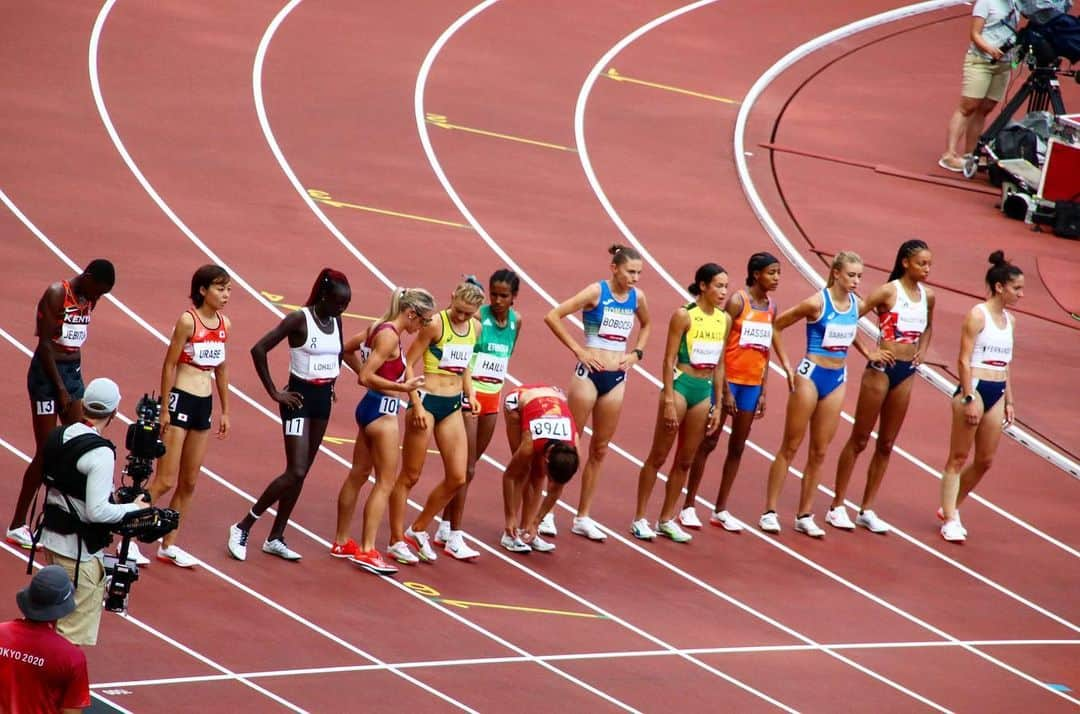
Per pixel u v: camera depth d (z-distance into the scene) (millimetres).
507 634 43156
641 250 76875
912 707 43344
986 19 93750
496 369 47531
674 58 106562
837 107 103875
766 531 54344
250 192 75688
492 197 80438
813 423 53781
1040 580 54500
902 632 48688
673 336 50281
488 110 92062
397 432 45469
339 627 41531
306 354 43906
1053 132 88250
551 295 70250
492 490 53875
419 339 45406
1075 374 71562
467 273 71000
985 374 55562
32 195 70625
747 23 116000
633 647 43938
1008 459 63875
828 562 52938
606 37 107938
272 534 45344
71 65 86312
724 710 40844
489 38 103625
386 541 48406
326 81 91375
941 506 57156
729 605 48250
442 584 45875
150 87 85625
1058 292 79750
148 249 67562
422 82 94062
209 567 43719
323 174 79375
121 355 57531
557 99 95875
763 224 83062
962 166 95562
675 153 91250
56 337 43094
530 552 49438
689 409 50969
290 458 44250
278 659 38938
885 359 53781
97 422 33344
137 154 77375
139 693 35562
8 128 77188
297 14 100625
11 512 44719
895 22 121812
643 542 51812
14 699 28438
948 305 76312
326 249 70938
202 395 42906
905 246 53781
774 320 52781
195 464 43125
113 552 42688
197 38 93688
